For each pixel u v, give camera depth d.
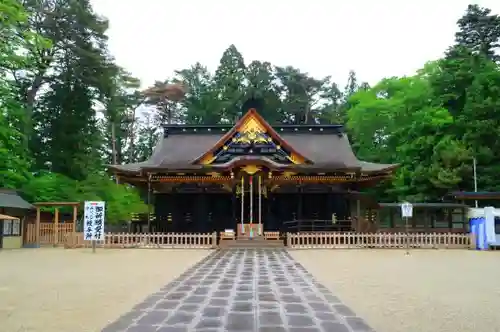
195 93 74.94
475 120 38.31
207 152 35.44
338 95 80.00
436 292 11.59
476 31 56.91
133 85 63.81
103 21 45.66
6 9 15.91
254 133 36.22
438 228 33.16
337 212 36.41
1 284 12.93
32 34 17.67
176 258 21.19
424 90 48.03
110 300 10.30
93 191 38.06
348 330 7.51
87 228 25.16
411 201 39.72
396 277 14.55
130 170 35.50
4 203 28.67
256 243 29.28
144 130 76.94
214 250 26.59
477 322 8.28
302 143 40.88
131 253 24.39
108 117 54.12
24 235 31.17
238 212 36.25
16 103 32.66
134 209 37.06
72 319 8.42
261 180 34.72
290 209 36.66
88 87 47.56
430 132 41.72
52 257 21.94
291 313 8.80
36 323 8.12
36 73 43.75
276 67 76.44
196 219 36.66
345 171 34.19
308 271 16.02
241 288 11.92
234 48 75.88
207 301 10.03
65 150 46.19
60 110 46.59
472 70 42.53
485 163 38.12
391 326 7.95
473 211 31.61
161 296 10.68
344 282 13.31
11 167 34.12
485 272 16.03
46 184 36.31
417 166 40.88
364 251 26.05
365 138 53.56
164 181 36.34
